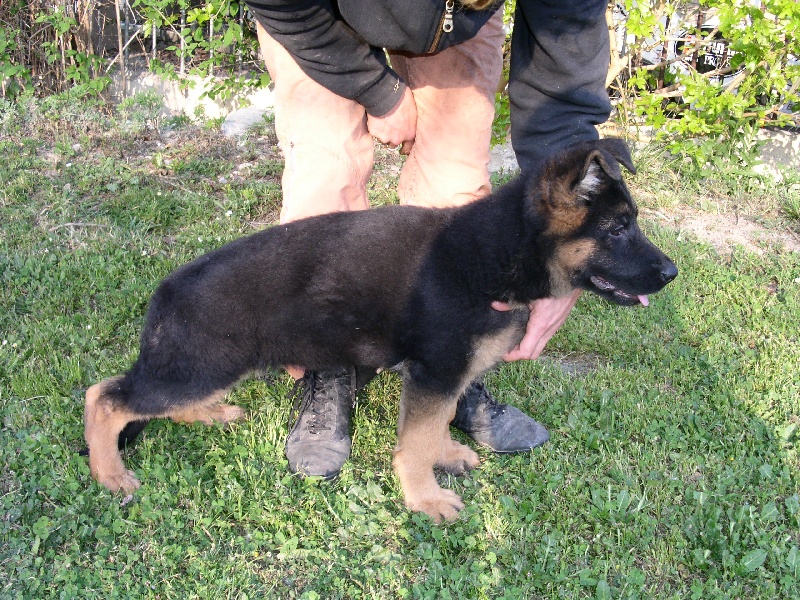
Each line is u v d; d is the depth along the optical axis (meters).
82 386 1.82
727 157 2.95
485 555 1.49
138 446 1.67
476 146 1.88
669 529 1.55
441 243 1.56
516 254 1.54
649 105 2.85
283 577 1.44
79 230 2.39
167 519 1.50
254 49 3.24
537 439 1.73
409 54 1.77
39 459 1.60
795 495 1.60
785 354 2.01
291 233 1.60
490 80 1.85
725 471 1.66
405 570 1.46
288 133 1.75
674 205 2.79
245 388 1.85
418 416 1.57
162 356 1.55
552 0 1.58
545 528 1.54
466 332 1.54
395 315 1.57
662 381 1.95
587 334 2.08
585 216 1.54
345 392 1.73
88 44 3.18
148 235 2.40
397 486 1.63
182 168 2.77
